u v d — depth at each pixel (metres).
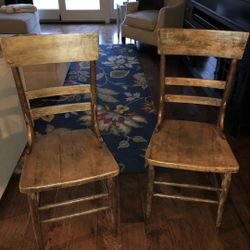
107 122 2.27
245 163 1.86
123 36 3.95
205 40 1.28
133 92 2.74
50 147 1.30
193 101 1.43
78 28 4.93
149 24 3.44
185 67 3.29
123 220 1.47
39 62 1.20
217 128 1.44
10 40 1.13
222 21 2.10
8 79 1.57
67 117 2.31
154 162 1.21
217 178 1.68
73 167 1.18
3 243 1.36
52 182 1.11
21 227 1.43
